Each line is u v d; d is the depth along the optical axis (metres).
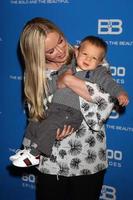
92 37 1.67
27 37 1.67
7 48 2.39
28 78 1.73
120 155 2.13
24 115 2.43
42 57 1.66
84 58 1.63
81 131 1.70
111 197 2.22
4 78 2.46
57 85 1.70
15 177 2.61
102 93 1.63
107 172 2.20
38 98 1.72
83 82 1.63
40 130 1.73
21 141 2.48
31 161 1.75
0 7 2.35
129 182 2.14
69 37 2.14
